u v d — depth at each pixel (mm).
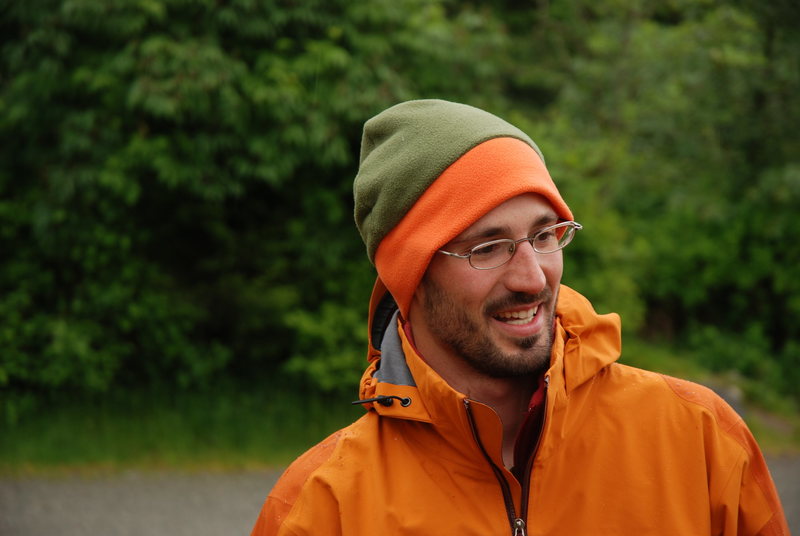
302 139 6664
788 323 11844
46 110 6785
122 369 7660
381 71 6938
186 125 6750
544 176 1541
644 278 11438
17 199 7375
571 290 1744
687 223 11648
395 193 1575
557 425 1545
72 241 7195
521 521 1506
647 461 1549
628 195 11344
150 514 5461
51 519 5289
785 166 9727
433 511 1507
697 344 11734
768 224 10859
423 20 7387
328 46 6727
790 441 8828
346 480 1548
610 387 1635
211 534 5164
